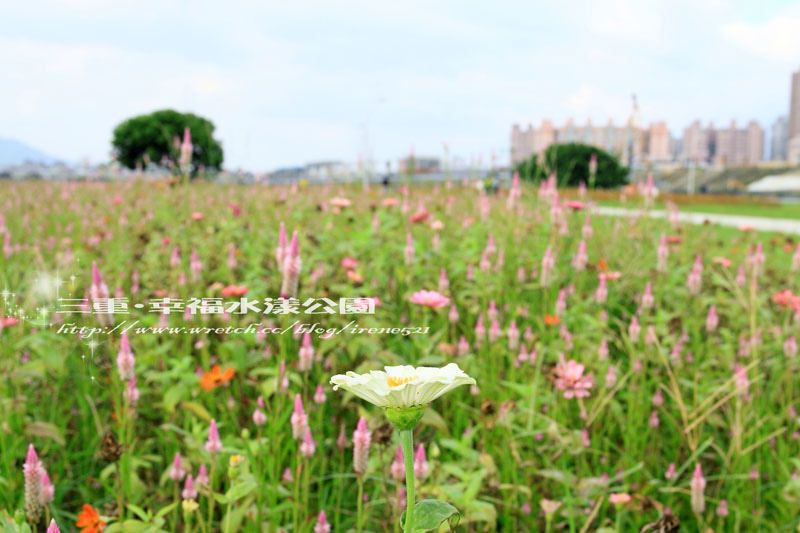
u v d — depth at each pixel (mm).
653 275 5125
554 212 4738
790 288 4809
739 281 4211
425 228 5660
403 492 2027
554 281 4465
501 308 4277
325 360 3047
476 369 2943
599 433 2971
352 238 4750
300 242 4559
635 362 3049
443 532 1460
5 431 2402
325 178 9820
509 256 5117
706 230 7516
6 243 4641
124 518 2070
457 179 8094
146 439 2848
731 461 2969
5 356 2838
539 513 2562
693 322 3914
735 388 2955
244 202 7211
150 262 4590
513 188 5559
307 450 2053
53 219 7352
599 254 5422
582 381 2539
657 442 3145
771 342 3922
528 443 2676
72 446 2881
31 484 1705
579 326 3738
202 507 2299
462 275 4621
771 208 19016
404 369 1206
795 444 3107
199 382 2605
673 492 2824
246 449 2129
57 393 2934
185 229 5777
